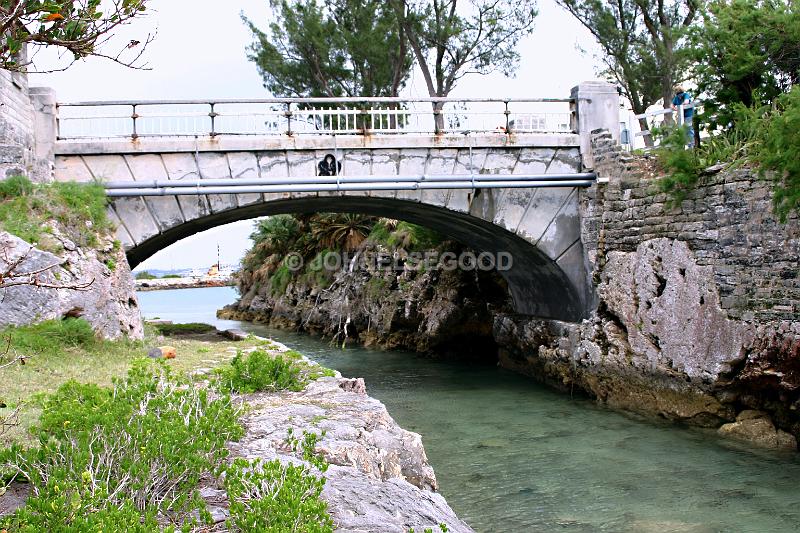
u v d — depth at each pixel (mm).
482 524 9461
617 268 16312
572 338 17828
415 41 27328
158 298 87438
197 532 4848
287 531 4250
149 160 16000
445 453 12922
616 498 10406
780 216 12133
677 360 14422
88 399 6742
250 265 50094
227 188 15891
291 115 16547
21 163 14250
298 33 28172
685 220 14414
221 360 13117
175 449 5352
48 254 12266
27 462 5223
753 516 9602
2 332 11359
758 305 12719
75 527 4051
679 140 14305
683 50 15398
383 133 17094
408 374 22453
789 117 11438
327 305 34812
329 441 7215
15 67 3791
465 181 17016
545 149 17750
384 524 5266
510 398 17984
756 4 14289
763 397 13258
